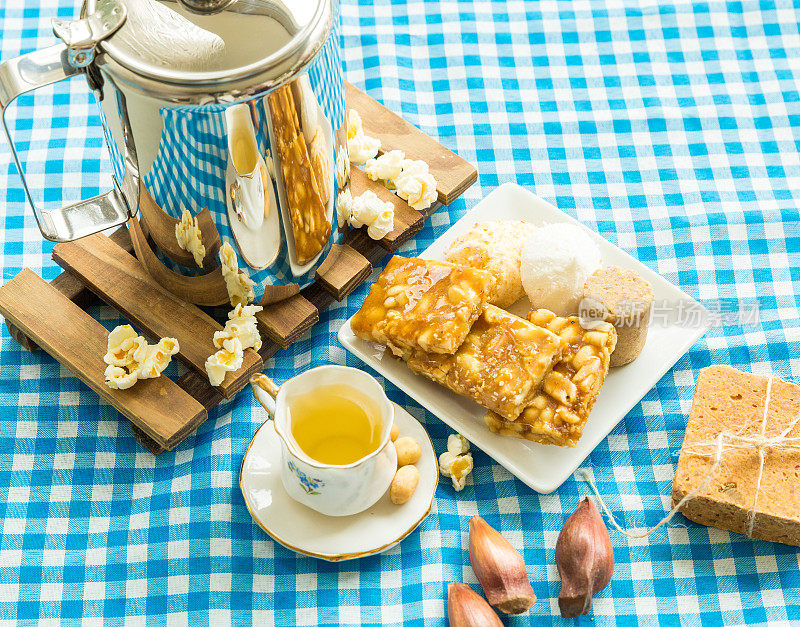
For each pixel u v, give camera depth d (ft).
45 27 3.19
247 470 2.61
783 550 2.60
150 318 2.73
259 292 2.70
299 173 2.54
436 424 2.74
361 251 2.86
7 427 2.73
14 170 3.02
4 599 2.57
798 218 2.98
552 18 3.29
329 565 2.59
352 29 3.25
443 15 3.28
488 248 2.75
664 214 3.01
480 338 2.65
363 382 2.52
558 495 2.66
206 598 2.57
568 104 3.17
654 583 2.58
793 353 2.82
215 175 2.48
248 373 2.68
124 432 2.73
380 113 3.03
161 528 2.63
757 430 2.64
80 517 2.65
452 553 2.60
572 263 2.66
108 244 2.82
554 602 2.56
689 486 2.58
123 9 2.39
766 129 3.13
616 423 2.66
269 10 2.40
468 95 3.17
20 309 2.73
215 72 2.35
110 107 2.47
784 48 3.25
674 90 3.19
